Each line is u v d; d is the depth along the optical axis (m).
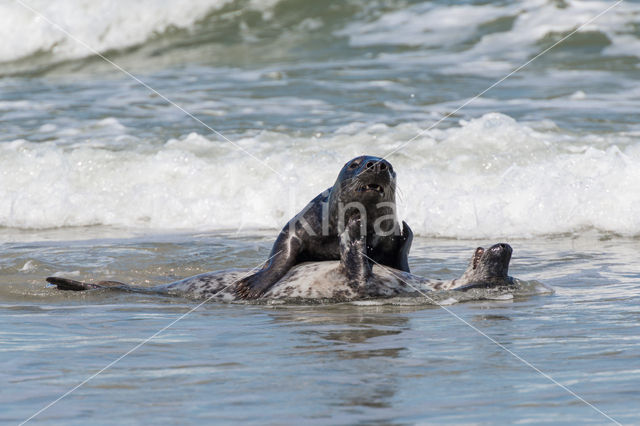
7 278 28.41
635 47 63.41
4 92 61.31
